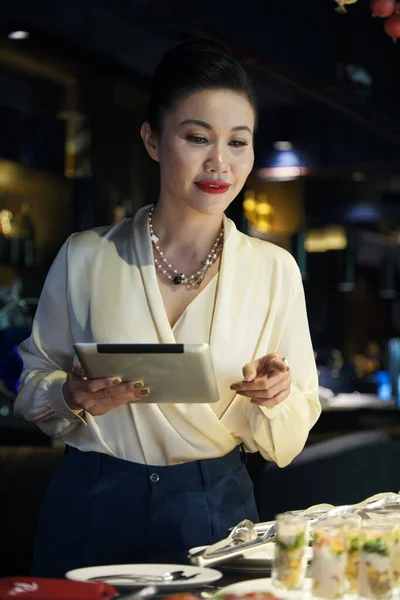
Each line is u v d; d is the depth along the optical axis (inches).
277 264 102.5
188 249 101.5
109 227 105.0
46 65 284.7
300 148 354.3
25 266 315.0
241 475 100.3
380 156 348.2
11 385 235.3
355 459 130.0
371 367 425.4
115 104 316.5
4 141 301.3
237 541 85.7
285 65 288.8
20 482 191.8
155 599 71.2
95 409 91.3
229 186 98.0
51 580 72.3
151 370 87.9
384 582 70.2
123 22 260.7
